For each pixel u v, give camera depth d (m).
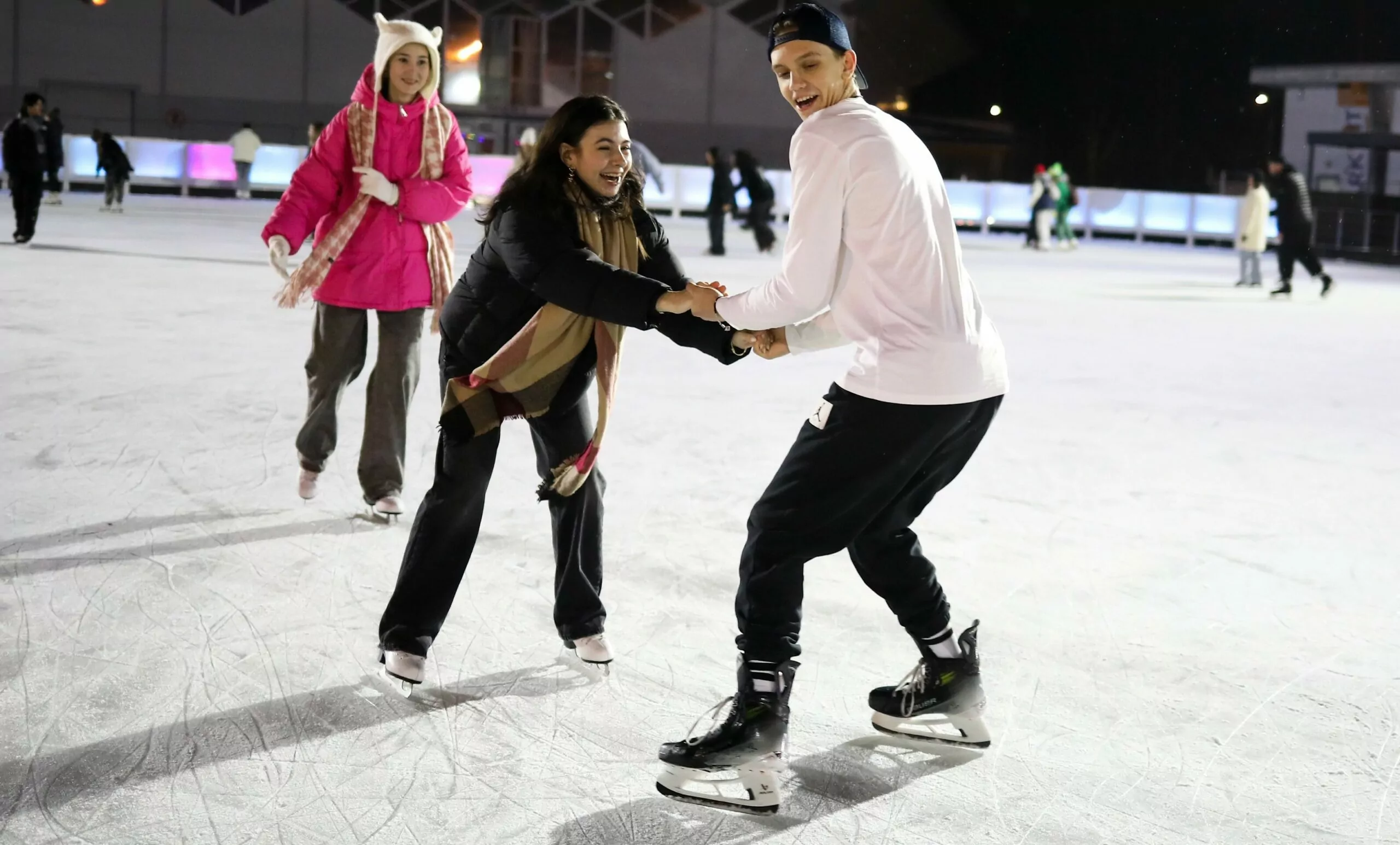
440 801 2.46
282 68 35.00
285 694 2.93
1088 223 27.09
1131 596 3.86
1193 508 4.95
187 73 34.34
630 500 4.73
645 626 3.46
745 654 2.51
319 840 2.30
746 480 5.10
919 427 2.41
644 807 2.47
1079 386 7.82
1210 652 3.41
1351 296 15.66
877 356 2.40
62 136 21.05
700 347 2.75
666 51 37.38
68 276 11.02
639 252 2.95
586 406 3.07
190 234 16.45
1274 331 11.27
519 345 2.84
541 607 3.58
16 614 3.34
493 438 3.00
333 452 4.61
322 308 4.23
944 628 2.71
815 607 3.66
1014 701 3.04
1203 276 18.16
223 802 2.42
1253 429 6.64
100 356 7.23
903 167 2.35
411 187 4.10
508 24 36.38
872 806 2.50
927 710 2.72
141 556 3.85
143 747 2.64
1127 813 2.50
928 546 4.32
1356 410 7.30
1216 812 2.51
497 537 4.20
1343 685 3.20
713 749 2.45
